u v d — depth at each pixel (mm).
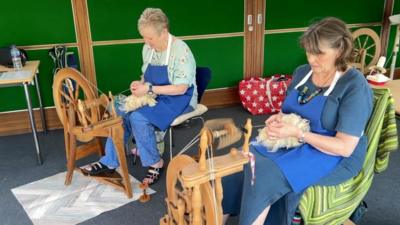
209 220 1129
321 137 1358
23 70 2676
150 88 2215
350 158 1417
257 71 3961
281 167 1363
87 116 2092
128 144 2604
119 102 2348
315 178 1376
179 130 3229
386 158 1528
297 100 1525
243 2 3676
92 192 2273
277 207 1476
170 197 1286
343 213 1458
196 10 3555
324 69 1375
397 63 4410
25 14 3070
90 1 3199
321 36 1297
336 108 1386
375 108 1446
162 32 2154
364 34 3672
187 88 2250
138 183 2375
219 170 1098
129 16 3344
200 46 3676
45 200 2197
